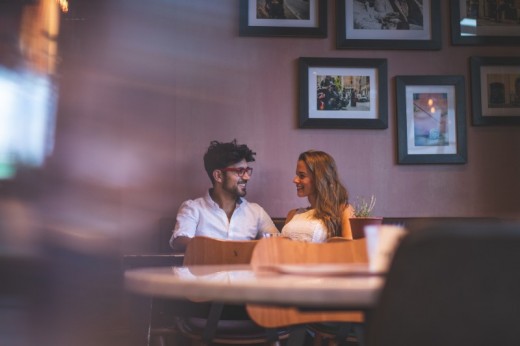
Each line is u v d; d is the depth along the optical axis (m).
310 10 3.59
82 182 3.82
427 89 3.59
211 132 3.54
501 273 0.72
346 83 3.57
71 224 3.92
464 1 3.66
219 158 3.23
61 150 3.92
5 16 4.16
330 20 3.62
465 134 3.58
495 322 0.73
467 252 0.72
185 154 3.53
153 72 3.56
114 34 3.59
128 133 3.54
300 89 3.54
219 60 3.58
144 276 1.01
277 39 3.60
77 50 3.79
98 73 3.59
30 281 4.28
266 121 3.56
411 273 0.74
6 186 4.20
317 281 0.97
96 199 3.67
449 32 3.65
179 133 3.54
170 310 2.51
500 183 3.61
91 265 3.77
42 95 4.01
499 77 3.63
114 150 3.55
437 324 0.74
